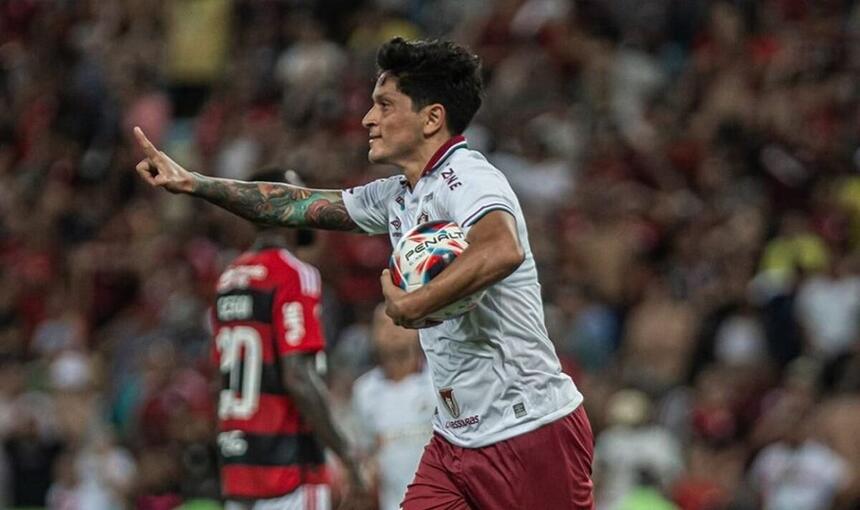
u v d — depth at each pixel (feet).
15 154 249.34
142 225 215.72
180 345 183.93
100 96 250.57
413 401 110.52
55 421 174.70
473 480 68.33
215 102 241.35
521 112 212.43
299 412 90.53
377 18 238.89
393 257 64.64
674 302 175.01
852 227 189.16
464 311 64.03
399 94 68.03
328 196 73.97
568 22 229.86
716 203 192.85
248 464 90.63
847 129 206.69
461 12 243.81
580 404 69.21
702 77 217.36
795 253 180.75
